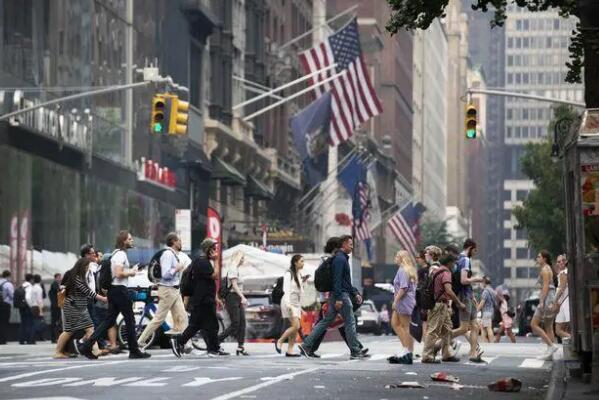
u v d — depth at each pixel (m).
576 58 41.41
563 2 40.34
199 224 127.31
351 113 130.00
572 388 34.03
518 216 178.50
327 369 42.78
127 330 50.12
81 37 98.88
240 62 150.00
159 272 52.44
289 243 138.50
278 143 167.75
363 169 166.25
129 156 109.62
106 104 104.44
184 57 125.50
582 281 36.22
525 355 59.28
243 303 55.78
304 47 189.75
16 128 86.25
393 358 48.56
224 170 133.50
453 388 35.75
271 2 165.38
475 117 80.69
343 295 52.03
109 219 104.06
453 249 49.53
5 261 84.19
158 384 34.88
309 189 184.12
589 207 36.28
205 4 131.38
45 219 91.25
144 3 115.12
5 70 84.50
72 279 50.97
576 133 37.03
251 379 36.88
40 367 42.78
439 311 49.59
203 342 66.81
